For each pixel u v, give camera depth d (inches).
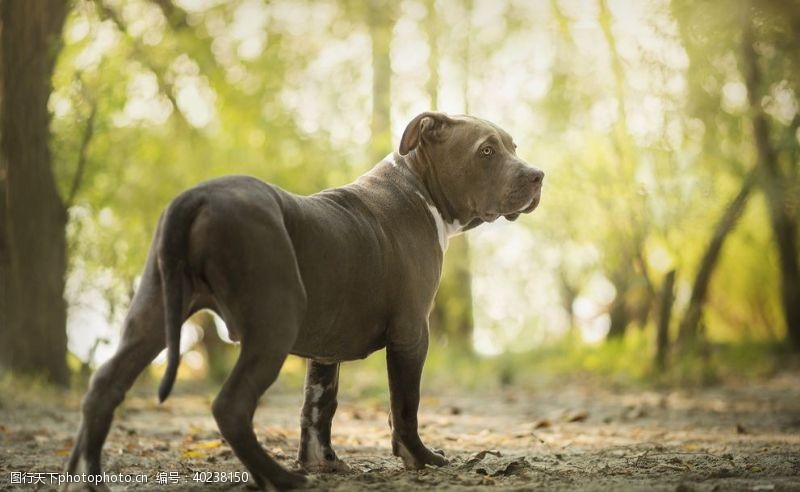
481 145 245.6
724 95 634.8
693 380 620.1
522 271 940.6
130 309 200.7
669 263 768.3
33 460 284.8
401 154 243.0
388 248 229.9
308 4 724.7
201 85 690.8
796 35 537.0
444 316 823.7
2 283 518.0
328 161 681.0
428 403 509.4
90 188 582.9
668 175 648.4
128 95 613.9
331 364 245.9
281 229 201.3
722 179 707.4
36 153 511.2
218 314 205.8
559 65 705.0
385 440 343.0
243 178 206.7
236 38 705.0
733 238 919.7
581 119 701.3
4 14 503.2
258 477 201.8
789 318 852.0
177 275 195.8
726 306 1034.1
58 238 521.7
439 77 769.6
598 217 719.7
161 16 658.2
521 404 511.5
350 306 220.8
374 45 746.2
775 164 654.5
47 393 481.1
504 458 279.3
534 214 790.5
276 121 685.9
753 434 372.2
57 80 542.6
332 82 713.0
